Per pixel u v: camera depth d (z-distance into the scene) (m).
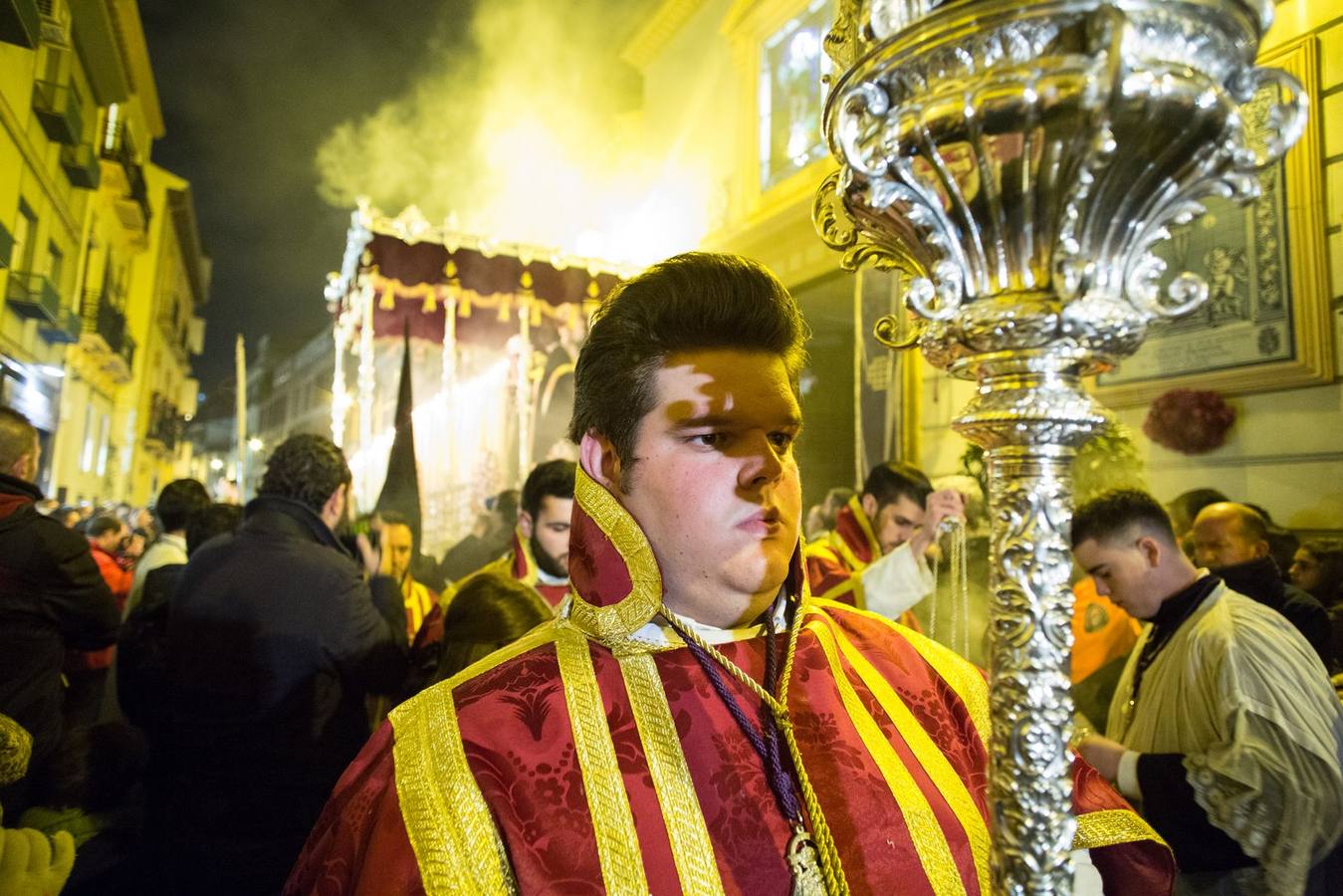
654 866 0.68
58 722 2.13
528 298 6.43
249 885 1.75
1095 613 2.73
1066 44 0.49
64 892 1.76
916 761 0.82
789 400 0.79
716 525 0.76
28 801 1.95
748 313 0.78
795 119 6.76
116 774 2.01
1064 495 0.54
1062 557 0.54
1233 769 1.50
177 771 1.81
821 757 0.77
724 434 0.77
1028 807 0.52
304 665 1.83
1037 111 0.47
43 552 2.10
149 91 17.91
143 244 18.81
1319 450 3.14
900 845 0.73
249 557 1.91
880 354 5.18
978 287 0.55
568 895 0.66
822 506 5.00
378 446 7.51
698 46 8.43
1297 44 3.23
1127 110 0.47
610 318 0.81
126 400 19.50
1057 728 0.52
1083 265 0.50
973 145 0.50
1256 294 3.34
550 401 7.14
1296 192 3.21
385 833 0.70
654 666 0.79
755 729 0.76
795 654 0.85
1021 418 0.52
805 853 0.70
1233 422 3.40
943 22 0.51
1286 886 1.43
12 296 10.55
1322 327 3.12
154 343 21.72
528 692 0.78
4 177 9.55
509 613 1.78
